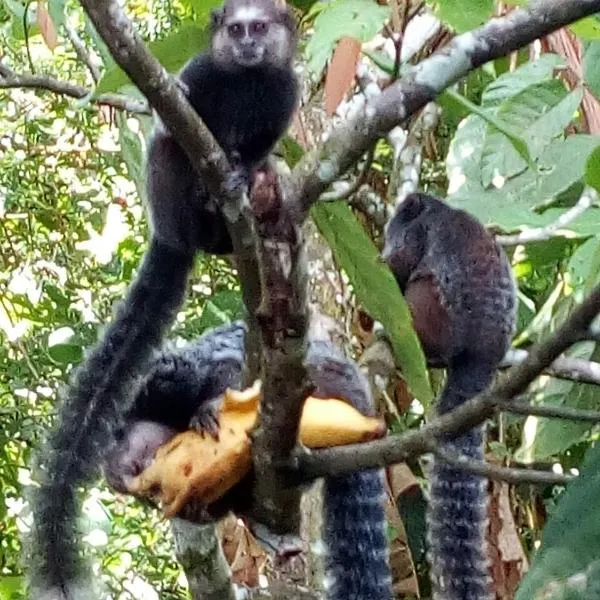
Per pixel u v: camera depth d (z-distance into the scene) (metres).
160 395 2.98
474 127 4.02
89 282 5.80
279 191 2.04
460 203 3.94
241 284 2.19
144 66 1.86
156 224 3.13
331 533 3.32
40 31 3.49
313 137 3.89
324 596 3.32
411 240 4.79
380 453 2.32
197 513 2.59
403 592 4.64
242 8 3.21
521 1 2.12
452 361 4.54
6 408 5.25
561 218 3.93
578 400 4.22
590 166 2.30
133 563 6.01
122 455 2.83
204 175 2.06
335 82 2.42
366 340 4.46
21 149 6.17
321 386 2.93
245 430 2.49
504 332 4.56
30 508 2.85
